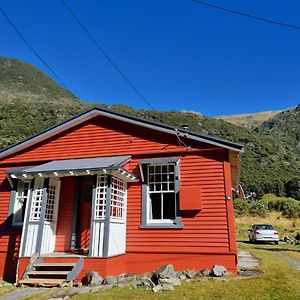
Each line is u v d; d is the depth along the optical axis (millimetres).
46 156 13062
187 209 10484
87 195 11906
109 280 8656
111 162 10781
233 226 10055
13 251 11883
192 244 10234
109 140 12445
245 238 27734
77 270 9086
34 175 10648
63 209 11867
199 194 10547
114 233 9953
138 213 11047
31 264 9617
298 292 6922
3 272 11672
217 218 10273
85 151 12609
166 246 10438
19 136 55062
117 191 10523
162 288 7410
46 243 10852
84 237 11445
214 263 9852
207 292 7039
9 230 12242
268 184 60344
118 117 12375
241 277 8820
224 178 10609
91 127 12906
